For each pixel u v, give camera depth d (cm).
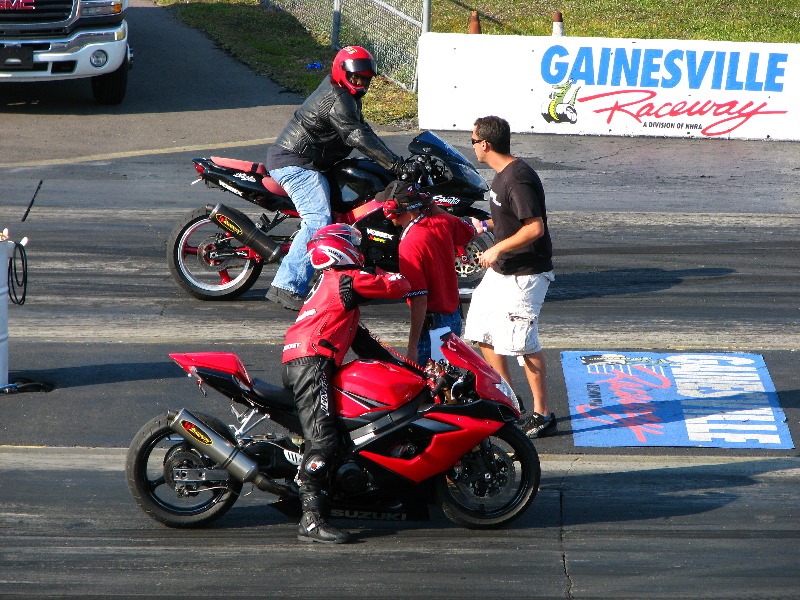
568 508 1373
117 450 1512
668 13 5159
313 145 2033
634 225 2709
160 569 1204
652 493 1416
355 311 1266
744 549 1267
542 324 2062
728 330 2039
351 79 1981
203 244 2138
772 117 3559
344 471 1248
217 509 1295
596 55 3522
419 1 3988
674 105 3569
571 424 1633
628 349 1936
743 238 2619
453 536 1298
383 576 1196
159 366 1814
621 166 3256
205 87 4019
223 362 1255
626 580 1194
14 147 3250
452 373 1262
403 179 1962
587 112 3584
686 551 1262
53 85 4062
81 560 1220
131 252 2441
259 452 1287
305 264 2030
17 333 1945
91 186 2911
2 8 3400
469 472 1296
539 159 3309
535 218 1453
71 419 1602
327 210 2025
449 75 3547
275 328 2019
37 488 1398
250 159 3158
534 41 3512
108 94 3722
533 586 1178
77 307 2098
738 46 3488
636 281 2322
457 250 1588
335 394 1262
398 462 1252
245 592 1155
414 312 1399
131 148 3291
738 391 1753
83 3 3481
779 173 3212
